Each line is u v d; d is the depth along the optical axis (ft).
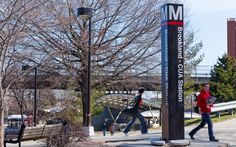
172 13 45.52
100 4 90.02
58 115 92.68
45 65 83.51
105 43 90.02
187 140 45.55
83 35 85.10
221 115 96.68
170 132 45.21
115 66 92.43
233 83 137.69
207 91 50.62
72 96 98.58
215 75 139.03
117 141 53.52
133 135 60.85
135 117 59.77
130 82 95.71
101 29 89.15
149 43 92.58
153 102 109.91
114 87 97.19
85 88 90.48
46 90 100.73
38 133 46.03
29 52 97.55
